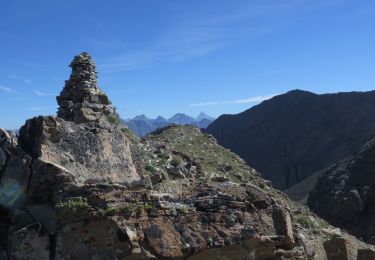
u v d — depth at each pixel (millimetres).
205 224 14438
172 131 37781
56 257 13648
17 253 13672
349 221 51969
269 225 15562
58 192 14734
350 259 24562
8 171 15586
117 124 24719
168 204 14375
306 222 27078
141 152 24859
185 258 13914
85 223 13727
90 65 24891
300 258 15914
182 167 25578
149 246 13555
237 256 14547
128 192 14297
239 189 15953
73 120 23219
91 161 17578
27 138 17094
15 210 14711
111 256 13297
